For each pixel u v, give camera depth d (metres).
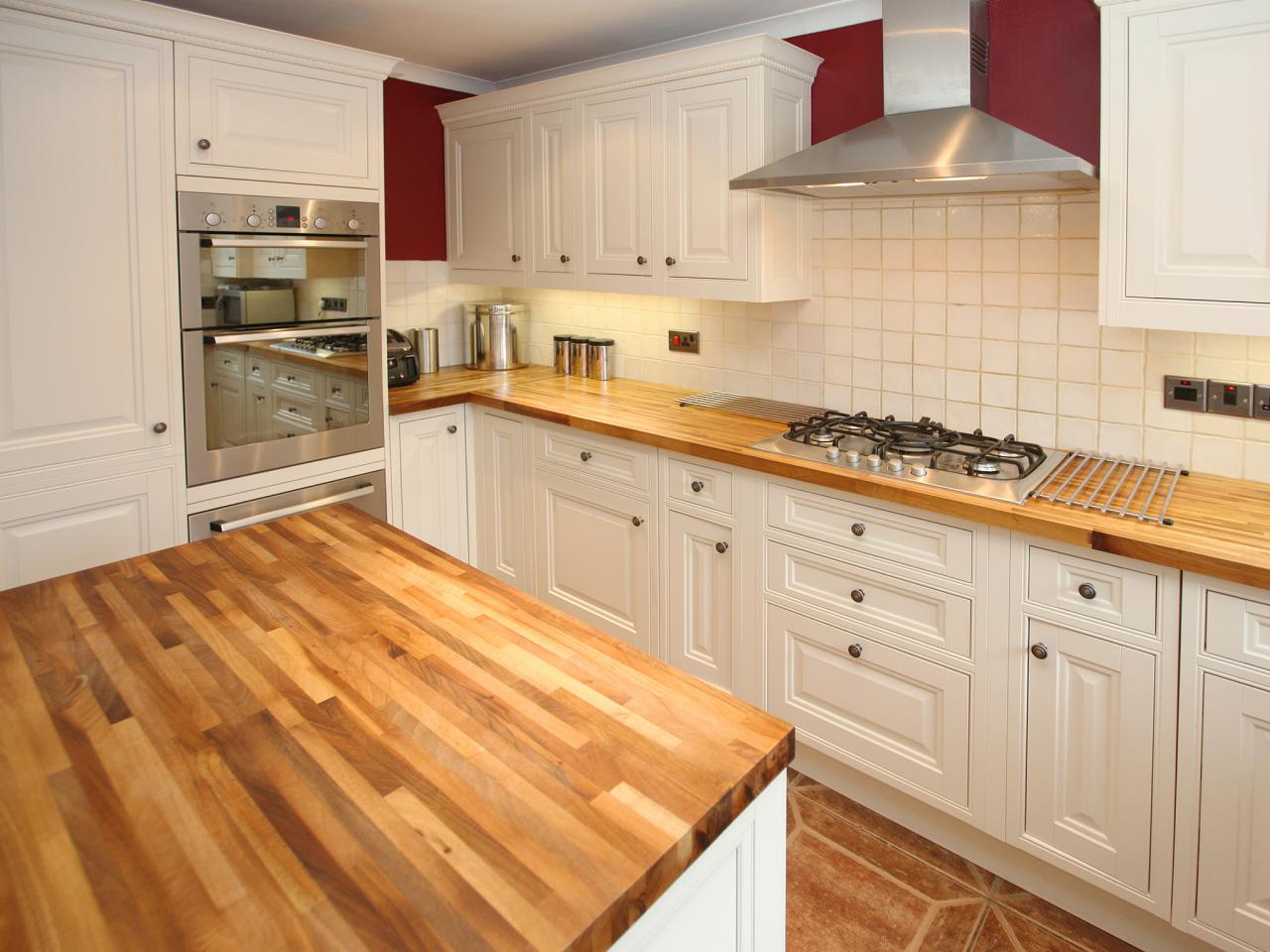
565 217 3.36
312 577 1.64
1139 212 1.94
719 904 1.07
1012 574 2.04
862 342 2.89
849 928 2.08
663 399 3.30
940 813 2.36
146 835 0.92
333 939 0.78
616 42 3.29
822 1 2.81
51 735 1.11
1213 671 1.76
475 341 4.04
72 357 2.44
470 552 3.68
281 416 2.92
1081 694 1.97
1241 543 1.74
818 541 2.43
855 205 2.84
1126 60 1.91
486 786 1.01
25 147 2.28
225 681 1.25
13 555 2.41
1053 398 2.49
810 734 2.55
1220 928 1.83
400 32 3.16
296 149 2.82
